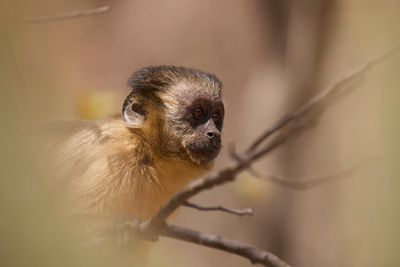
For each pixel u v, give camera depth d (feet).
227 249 21.48
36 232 12.89
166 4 79.30
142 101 30.73
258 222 61.57
